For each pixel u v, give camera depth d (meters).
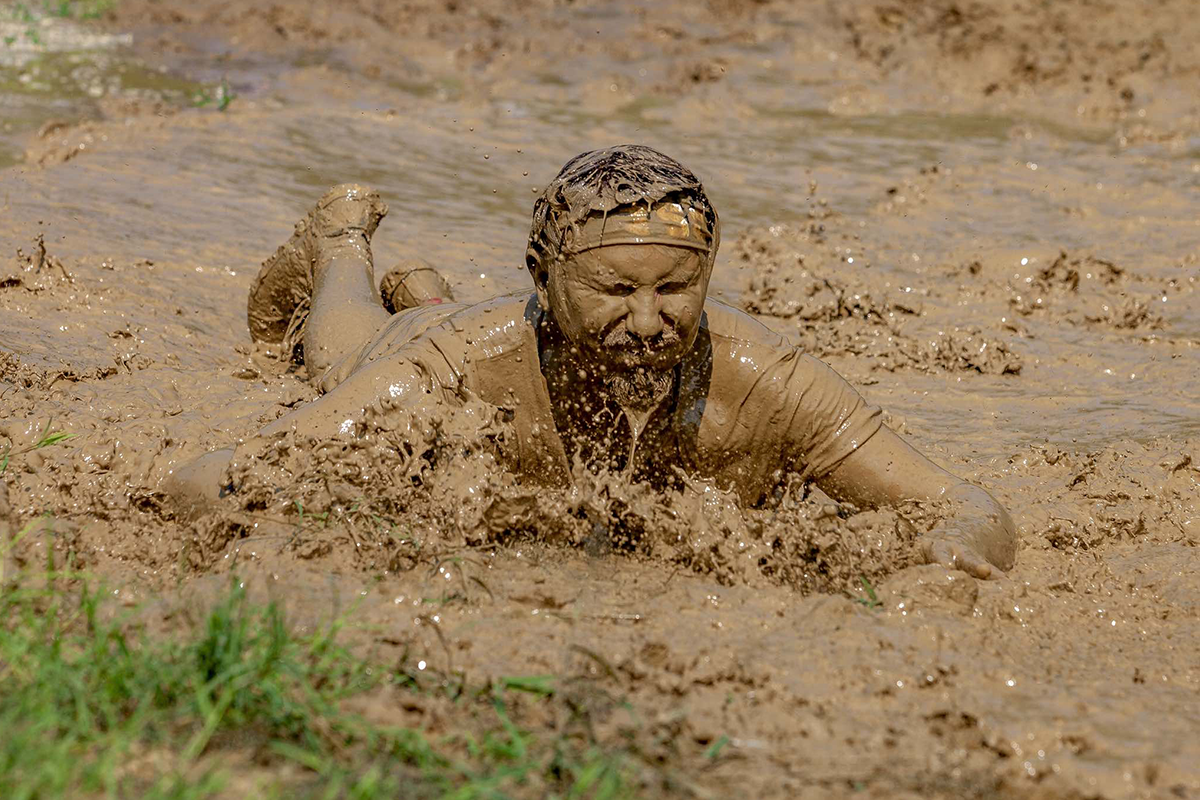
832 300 21.19
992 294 22.39
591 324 10.65
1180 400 18.22
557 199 10.77
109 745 7.77
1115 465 15.45
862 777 8.27
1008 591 11.19
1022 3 44.03
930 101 37.47
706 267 10.71
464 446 11.57
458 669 9.15
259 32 41.22
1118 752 8.83
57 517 11.92
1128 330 21.23
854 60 40.78
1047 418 17.52
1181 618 11.67
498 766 8.04
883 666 9.61
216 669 8.41
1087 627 11.22
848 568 11.34
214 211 24.30
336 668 8.82
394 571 10.66
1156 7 43.62
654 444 11.95
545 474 12.16
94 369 16.34
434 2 45.03
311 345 15.19
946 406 17.95
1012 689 9.60
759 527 11.35
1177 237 25.70
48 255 19.94
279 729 8.13
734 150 31.56
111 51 38.53
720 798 7.93
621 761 8.12
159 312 19.05
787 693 9.18
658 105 35.69
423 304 16.72
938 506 12.29
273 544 10.84
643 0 47.28
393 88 36.38
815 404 12.20
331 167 28.08
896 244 24.88
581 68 39.22
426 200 26.22
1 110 30.66
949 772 8.41
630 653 9.48
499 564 10.98
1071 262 23.42
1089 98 37.19
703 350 11.96
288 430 11.79
